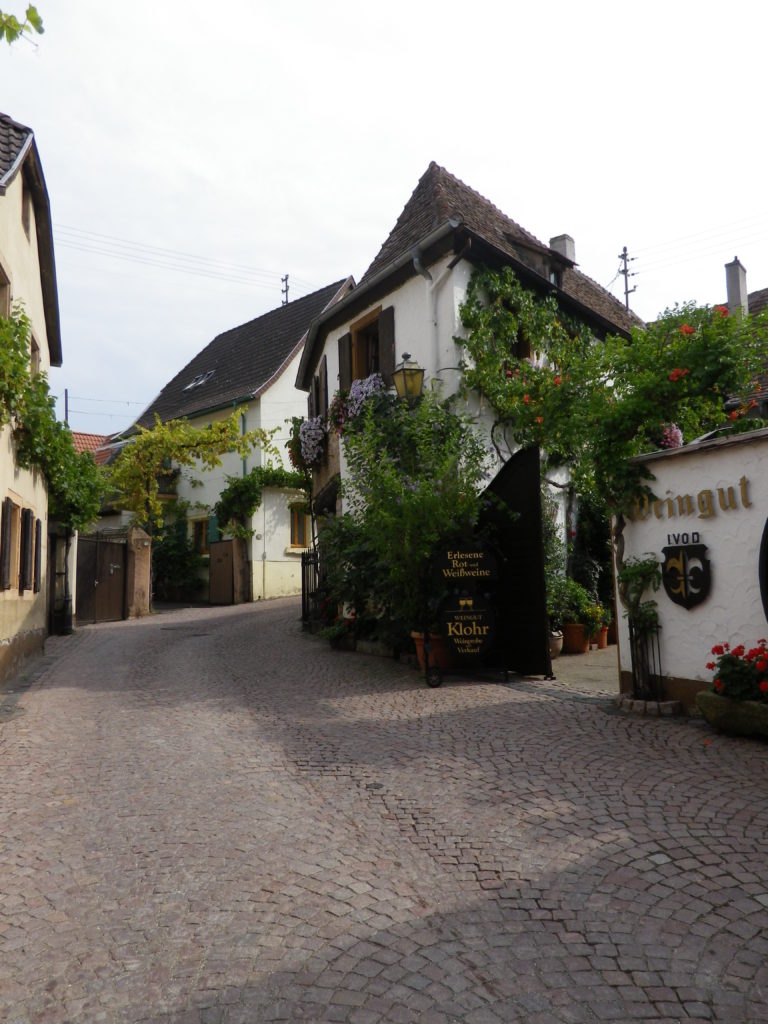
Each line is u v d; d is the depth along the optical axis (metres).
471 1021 2.56
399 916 3.32
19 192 10.70
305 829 4.41
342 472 14.79
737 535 6.52
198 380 30.02
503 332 12.73
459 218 12.05
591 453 7.95
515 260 12.93
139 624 18.27
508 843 4.09
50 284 13.65
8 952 3.13
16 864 4.02
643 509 7.35
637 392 7.52
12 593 10.05
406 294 13.25
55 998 2.78
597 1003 2.64
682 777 5.01
